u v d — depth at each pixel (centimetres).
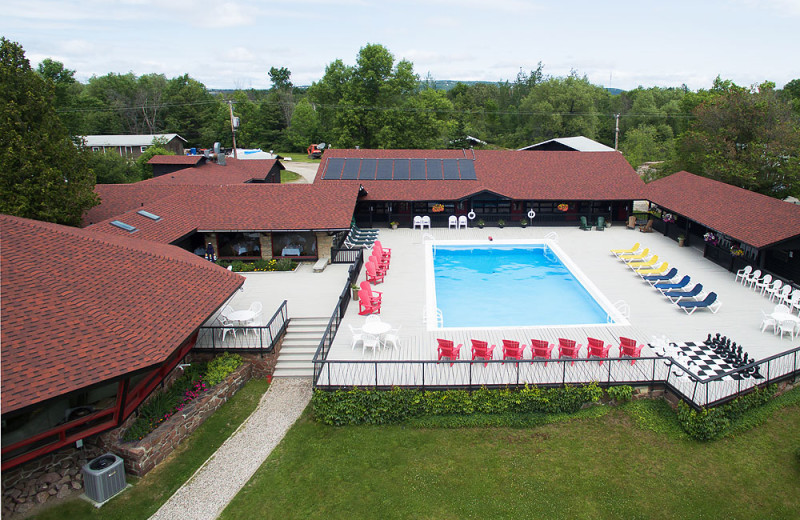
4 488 1370
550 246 3478
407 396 1720
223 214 3081
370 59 7038
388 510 1384
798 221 2531
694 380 1600
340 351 2027
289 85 14438
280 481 1492
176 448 1639
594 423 1695
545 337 2128
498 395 1728
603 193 3900
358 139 7338
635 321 2267
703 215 3159
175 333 1586
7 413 1114
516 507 1384
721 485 1443
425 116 7281
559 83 10094
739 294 2572
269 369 2041
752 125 4362
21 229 1730
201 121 10338
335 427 1727
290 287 2708
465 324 2348
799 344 2023
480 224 3991
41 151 2570
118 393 1420
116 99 10806
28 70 2612
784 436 1619
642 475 1482
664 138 9225
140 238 2541
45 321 1399
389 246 3509
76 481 1455
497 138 10525
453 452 1588
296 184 3412
